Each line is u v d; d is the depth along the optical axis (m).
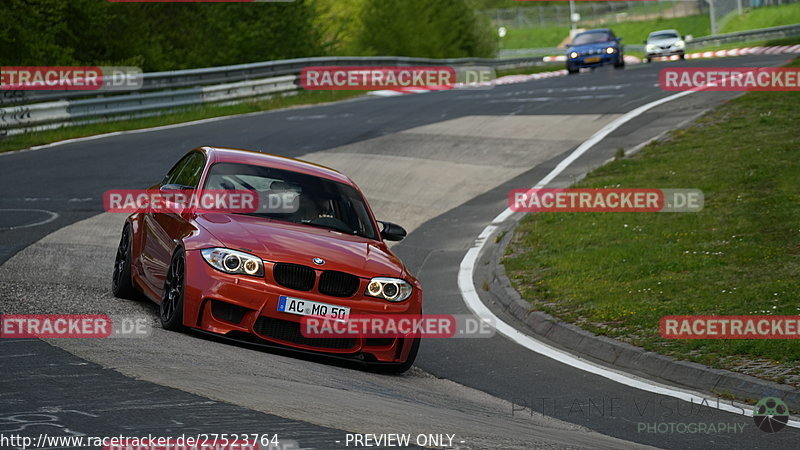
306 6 129.38
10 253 31.52
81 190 46.53
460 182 51.25
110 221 39.34
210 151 25.47
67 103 70.50
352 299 21.14
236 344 20.95
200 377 16.41
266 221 22.83
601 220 39.91
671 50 141.88
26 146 62.06
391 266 22.17
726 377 21.66
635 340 25.19
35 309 22.44
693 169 46.00
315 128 69.19
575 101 75.06
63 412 13.24
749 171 43.59
